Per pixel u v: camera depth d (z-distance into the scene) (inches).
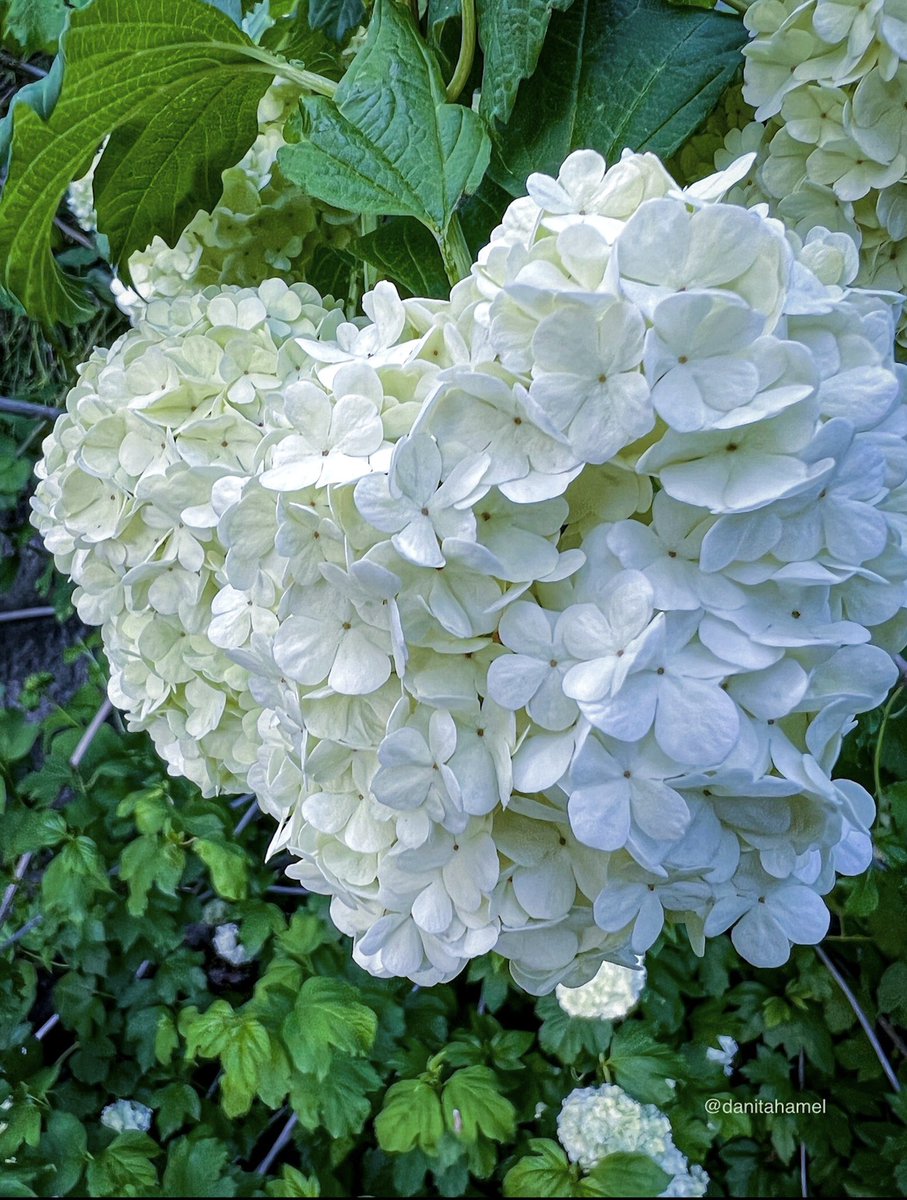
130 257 12.8
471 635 6.5
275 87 12.7
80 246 22.2
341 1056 17.8
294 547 6.8
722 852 6.8
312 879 8.3
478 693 6.7
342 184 8.9
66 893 19.2
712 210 6.2
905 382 7.3
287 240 12.8
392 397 6.8
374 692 6.9
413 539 6.2
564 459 6.3
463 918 7.1
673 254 6.2
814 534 6.4
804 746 6.8
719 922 7.0
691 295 5.9
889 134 9.7
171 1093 19.7
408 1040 19.0
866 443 6.5
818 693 6.6
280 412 8.1
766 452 6.2
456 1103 17.6
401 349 7.0
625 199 6.8
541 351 6.1
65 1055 20.7
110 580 10.7
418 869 7.2
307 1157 19.5
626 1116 17.7
